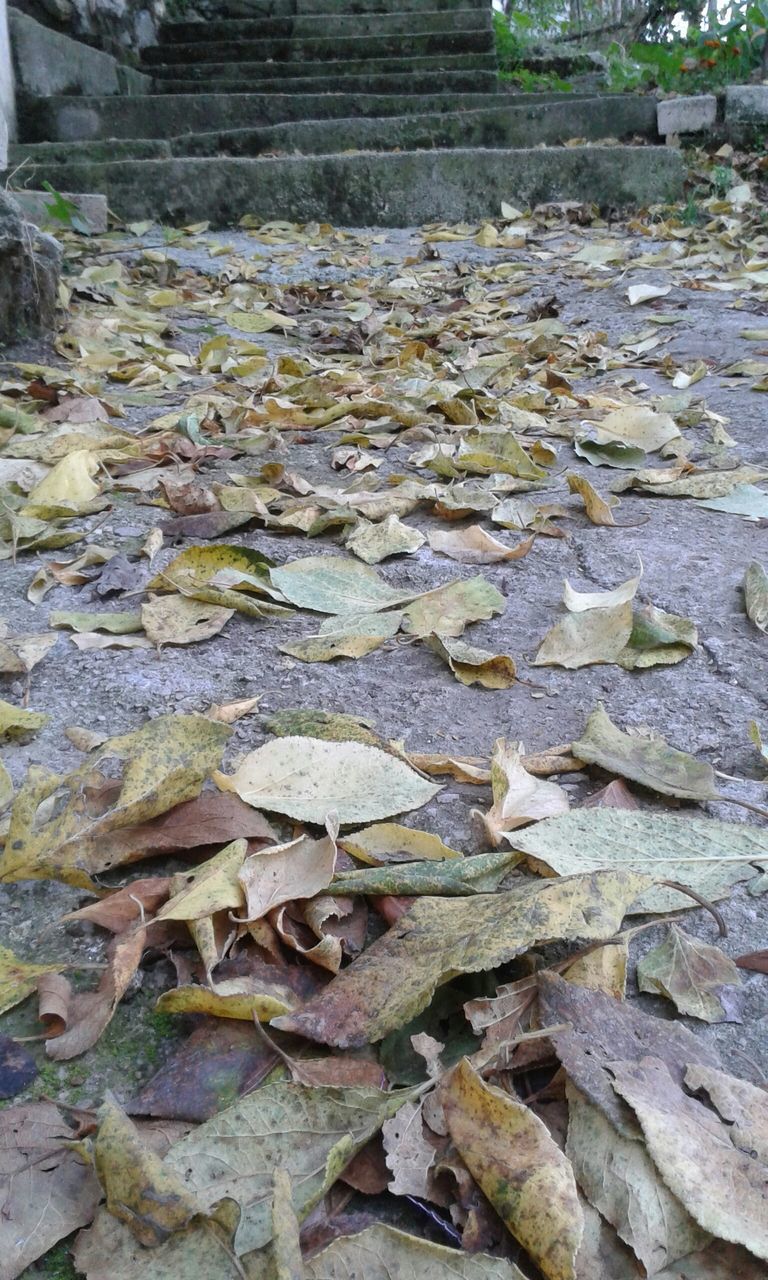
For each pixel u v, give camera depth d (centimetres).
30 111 200
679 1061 24
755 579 50
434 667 44
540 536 60
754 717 40
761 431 80
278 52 255
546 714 40
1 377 88
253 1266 19
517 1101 22
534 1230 20
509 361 101
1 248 91
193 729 32
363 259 159
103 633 47
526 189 184
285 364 98
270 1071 25
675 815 33
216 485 63
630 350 110
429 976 25
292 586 49
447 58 245
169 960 28
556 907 26
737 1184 21
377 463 73
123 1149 21
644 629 45
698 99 201
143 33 258
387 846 32
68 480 64
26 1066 25
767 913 30
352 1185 22
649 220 181
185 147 194
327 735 37
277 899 28
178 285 142
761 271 142
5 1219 21
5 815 33
